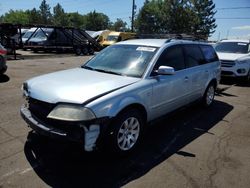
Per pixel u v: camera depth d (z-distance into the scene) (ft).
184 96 18.83
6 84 29.50
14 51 57.72
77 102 11.81
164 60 16.60
